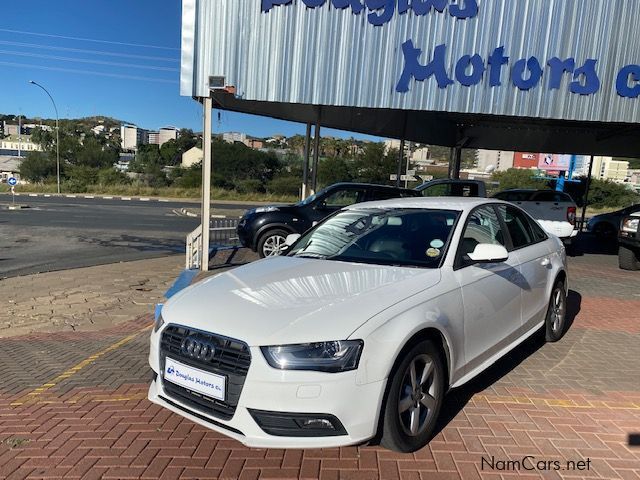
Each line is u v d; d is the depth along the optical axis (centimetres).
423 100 859
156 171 5494
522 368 471
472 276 379
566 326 614
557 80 845
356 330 284
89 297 841
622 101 845
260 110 1380
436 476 297
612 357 504
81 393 438
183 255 1321
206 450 332
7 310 762
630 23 830
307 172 1536
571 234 1286
